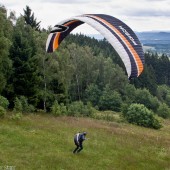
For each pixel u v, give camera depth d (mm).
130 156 26000
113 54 151125
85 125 38562
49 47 31484
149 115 52688
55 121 37844
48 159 21688
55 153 23312
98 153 25438
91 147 26922
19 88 48250
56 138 27703
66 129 33219
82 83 97312
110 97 81250
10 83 48094
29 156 21734
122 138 33094
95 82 98062
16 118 33031
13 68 47688
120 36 21938
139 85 119812
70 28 29328
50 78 55250
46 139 26703
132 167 23203
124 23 23578
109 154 25641
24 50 48469
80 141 23922
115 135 34438
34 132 28484
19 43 48656
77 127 35719
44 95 53406
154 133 44812
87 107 56688
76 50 94375
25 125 31000
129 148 29016
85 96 91625
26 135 26719
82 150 25344
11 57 48219
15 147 23234
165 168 24359
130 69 20750
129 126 48312
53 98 54844
